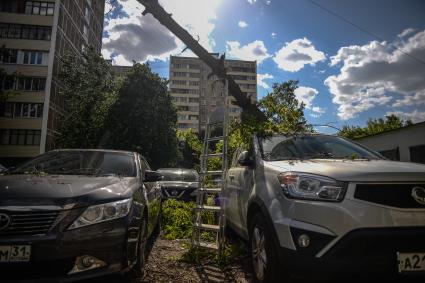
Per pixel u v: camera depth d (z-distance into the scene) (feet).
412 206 8.93
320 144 14.43
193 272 13.78
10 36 125.08
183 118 280.10
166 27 36.63
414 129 36.35
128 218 10.84
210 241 18.98
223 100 17.79
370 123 103.96
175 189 34.19
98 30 185.06
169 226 22.58
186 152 119.34
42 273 9.38
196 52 36.86
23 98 122.72
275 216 10.02
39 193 10.09
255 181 12.60
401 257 8.57
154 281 12.57
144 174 15.93
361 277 8.67
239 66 295.48
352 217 8.80
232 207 16.38
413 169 9.79
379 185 9.15
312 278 8.93
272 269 10.12
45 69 124.26
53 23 126.41
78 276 9.61
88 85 115.44
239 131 24.62
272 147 14.21
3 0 126.31
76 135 107.55
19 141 121.39
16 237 9.29
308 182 9.70
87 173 13.87
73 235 9.64
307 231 9.09
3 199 9.73
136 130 93.66
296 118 19.98
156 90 97.91
